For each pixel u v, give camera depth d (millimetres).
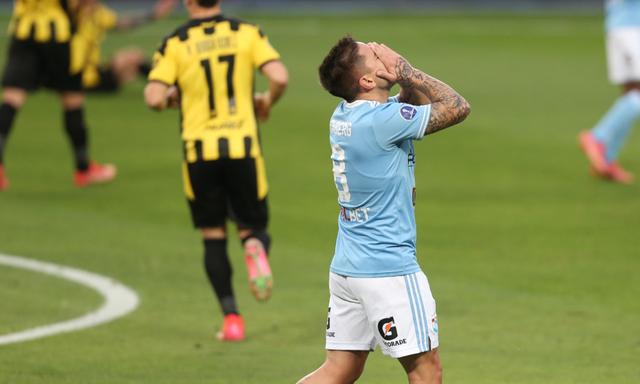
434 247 32875
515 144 48500
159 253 32250
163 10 51812
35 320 26000
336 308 17422
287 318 26406
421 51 77812
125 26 52531
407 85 17000
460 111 16734
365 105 16812
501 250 32562
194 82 24500
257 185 24703
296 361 23078
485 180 42031
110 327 25531
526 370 22344
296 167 43781
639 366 22609
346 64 16828
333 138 17125
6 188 40188
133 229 35031
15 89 38688
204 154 24391
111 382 21562
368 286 16750
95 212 37125
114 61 58062
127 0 95125
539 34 88250
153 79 24453
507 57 76312
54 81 39656
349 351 17453
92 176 40938
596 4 104438
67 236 34000
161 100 24344
